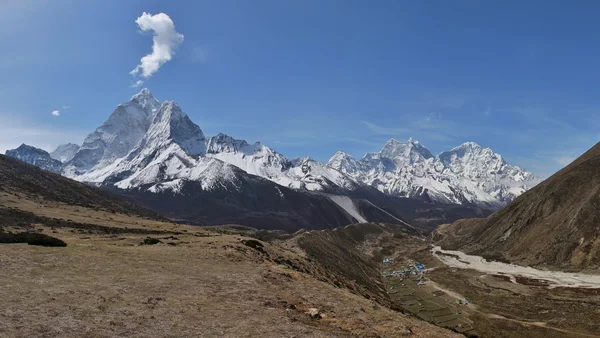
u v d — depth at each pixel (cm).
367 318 3219
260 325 2494
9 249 3809
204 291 3159
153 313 2461
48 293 2577
